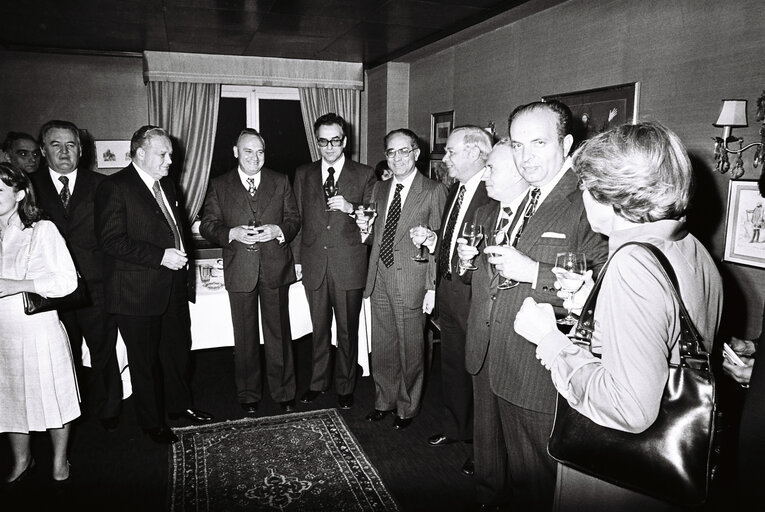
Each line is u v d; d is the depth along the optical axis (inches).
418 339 116.0
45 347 89.4
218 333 133.3
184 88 218.8
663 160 42.0
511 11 149.0
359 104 246.8
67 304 91.8
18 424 89.4
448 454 109.2
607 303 41.6
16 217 87.6
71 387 93.9
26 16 161.5
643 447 40.9
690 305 41.7
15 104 209.8
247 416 126.0
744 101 95.7
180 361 118.8
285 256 123.7
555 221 67.1
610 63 127.9
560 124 66.7
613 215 46.3
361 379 149.7
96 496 94.0
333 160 121.4
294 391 130.3
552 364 46.9
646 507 43.2
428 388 143.5
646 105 118.9
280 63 227.6
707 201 107.7
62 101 214.8
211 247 222.5
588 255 64.1
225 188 122.0
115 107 221.1
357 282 124.3
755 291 99.8
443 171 198.5
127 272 103.7
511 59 163.5
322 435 116.5
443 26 172.1
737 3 99.3
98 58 216.2
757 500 43.7
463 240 78.6
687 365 40.3
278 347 126.6
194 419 122.6
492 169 79.8
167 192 111.7
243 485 97.4
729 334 104.7
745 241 100.3
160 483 98.5
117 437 115.7
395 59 220.8
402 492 95.8
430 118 214.5
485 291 78.8
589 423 44.2
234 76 222.7
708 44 105.0
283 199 124.7
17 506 90.8
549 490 67.4
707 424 39.4
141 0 144.1
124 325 104.8
